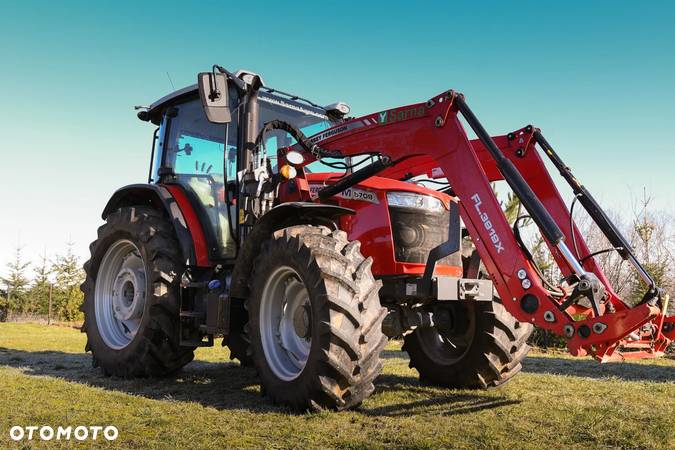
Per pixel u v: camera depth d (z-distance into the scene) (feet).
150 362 14.14
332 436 8.63
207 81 12.38
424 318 12.75
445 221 13.11
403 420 9.70
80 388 12.51
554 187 12.49
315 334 10.12
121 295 15.71
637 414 10.18
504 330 12.94
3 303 68.74
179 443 8.15
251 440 8.38
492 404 11.15
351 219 12.92
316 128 15.81
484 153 13.48
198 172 15.15
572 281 10.34
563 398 11.96
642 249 40.93
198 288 14.21
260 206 13.20
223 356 20.92
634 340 10.03
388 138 12.50
